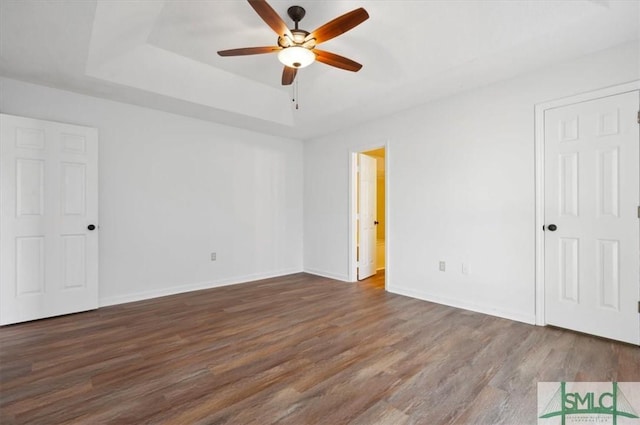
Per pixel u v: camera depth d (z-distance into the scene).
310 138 5.25
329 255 4.98
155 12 2.33
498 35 2.37
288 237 5.24
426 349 2.35
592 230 2.54
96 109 3.40
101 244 3.43
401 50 2.81
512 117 2.97
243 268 4.65
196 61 3.23
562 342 2.45
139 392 1.79
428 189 3.64
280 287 4.32
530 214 2.87
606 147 2.47
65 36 2.33
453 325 2.85
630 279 2.37
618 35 2.26
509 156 2.99
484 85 3.14
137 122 3.68
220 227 4.40
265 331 2.71
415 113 3.76
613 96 2.43
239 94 3.76
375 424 1.53
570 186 2.65
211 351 2.32
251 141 4.75
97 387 1.84
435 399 1.73
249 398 1.74
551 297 2.76
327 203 5.00
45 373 2.00
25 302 2.89
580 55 2.55
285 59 2.40
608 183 2.46
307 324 2.88
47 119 3.12
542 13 2.13
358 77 3.33
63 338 2.55
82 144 3.21
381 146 4.17
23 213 2.89
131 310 3.29
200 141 4.21
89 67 2.79
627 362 2.11
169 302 3.59
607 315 2.48
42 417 1.58
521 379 1.92
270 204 4.99
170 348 2.37
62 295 3.08
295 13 2.33
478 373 2.00
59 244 3.07
